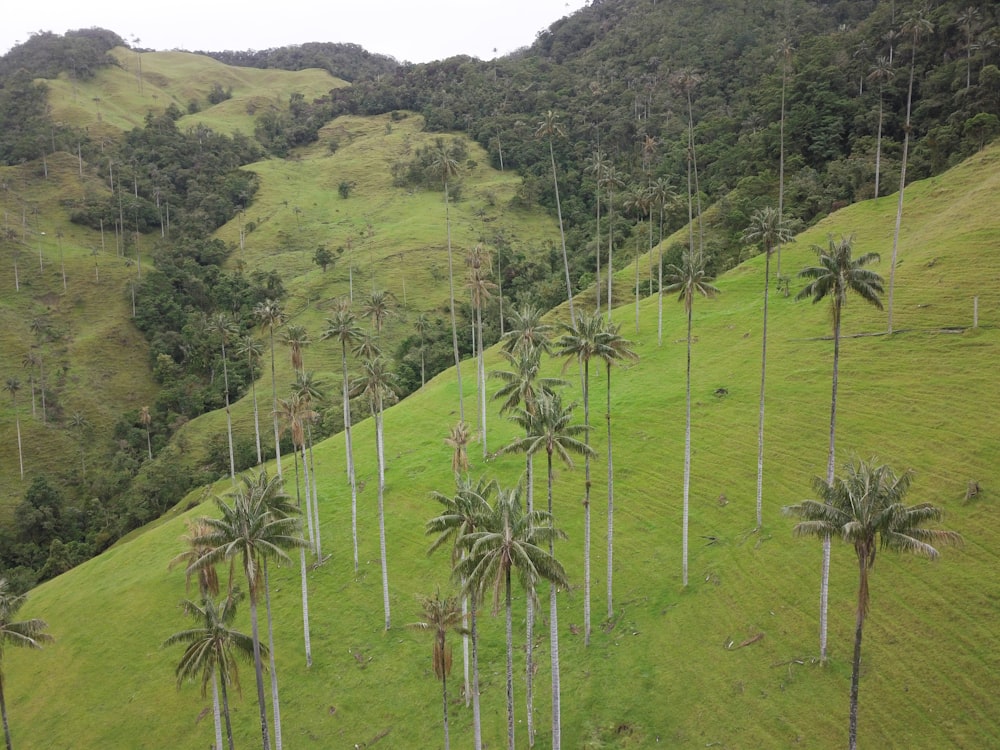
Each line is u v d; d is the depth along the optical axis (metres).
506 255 179.38
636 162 197.75
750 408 73.38
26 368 142.62
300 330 76.88
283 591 69.06
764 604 50.28
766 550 54.84
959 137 120.81
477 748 43.53
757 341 88.62
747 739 41.66
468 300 171.75
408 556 69.44
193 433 135.38
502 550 36.88
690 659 48.53
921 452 57.06
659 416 78.50
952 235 89.69
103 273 173.75
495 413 96.56
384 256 191.00
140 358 158.38
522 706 49.62
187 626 66.56
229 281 179.88
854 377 70.94
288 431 123.38
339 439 105.44
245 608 67.50
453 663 55.19
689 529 61.06
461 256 190.00
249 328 170.62
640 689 47.56
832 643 45.22
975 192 99.25
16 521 115.19
